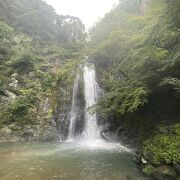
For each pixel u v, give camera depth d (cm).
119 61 1505
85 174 704
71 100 1631
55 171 727
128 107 964
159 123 951
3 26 2030
